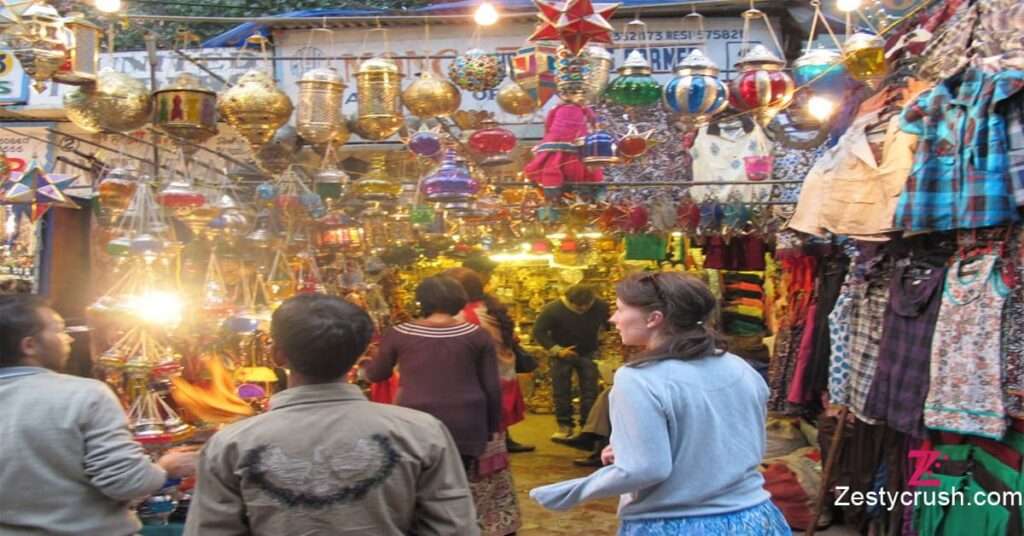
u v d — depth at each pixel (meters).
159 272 3.60
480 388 3.92
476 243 6.34
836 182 3.47
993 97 2.75
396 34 5.32
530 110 3.98
